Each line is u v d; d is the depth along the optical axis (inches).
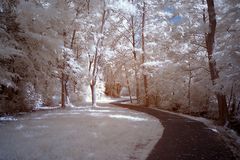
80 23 791.1
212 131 383.2
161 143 301.1
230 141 327.0
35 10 554.9
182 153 259.0
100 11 844.0
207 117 674.8
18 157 235.6
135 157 243.9
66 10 713.0
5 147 265.0
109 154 249.1
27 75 636.1
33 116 533.3
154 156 247.8
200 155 252.5
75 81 979.3
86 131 351.6
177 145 291.7
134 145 289.3
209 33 509.7
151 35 1014.4
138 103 1077.1
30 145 273.3
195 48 676.7
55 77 772.6
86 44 855.1
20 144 277.4
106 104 1004.6
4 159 229.9
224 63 420.5
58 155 241.8
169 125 438.9
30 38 567.8
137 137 328.8
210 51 506.0
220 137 339.6
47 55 606.9
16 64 581.9
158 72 900.6
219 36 512.1
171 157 245.0
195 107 796.6
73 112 622.8
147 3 952.9
